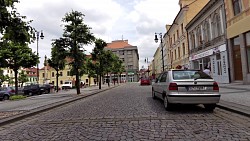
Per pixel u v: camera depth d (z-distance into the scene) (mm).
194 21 31297
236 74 20953
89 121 7496
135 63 103500
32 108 11398
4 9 8008
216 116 7633
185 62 37281
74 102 14758
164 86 9352
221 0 22625
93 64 32625
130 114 8414
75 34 20812
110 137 5406
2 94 27188
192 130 5809
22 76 53375
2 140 5695
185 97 8219
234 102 9703
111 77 87938
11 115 9133
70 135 5785
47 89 35469
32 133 6285
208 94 8273
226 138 5031
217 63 24703
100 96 18750
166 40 57375
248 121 6699
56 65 33531
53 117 8938
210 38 26375
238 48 20219
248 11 18141
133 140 5078
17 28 8414
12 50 22469
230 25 21141
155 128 6125
